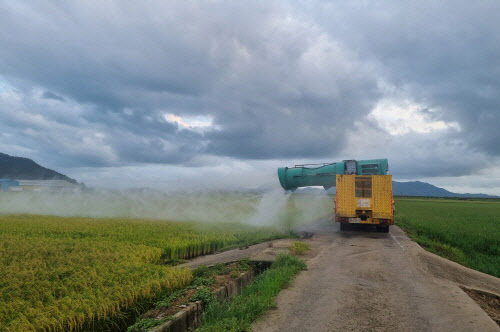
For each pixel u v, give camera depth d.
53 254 10.64
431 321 5.75
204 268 9.52
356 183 18.30
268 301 6.46
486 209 50.88
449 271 10.05
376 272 9.30
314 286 7.84
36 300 6.39
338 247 13.77
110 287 7.12
